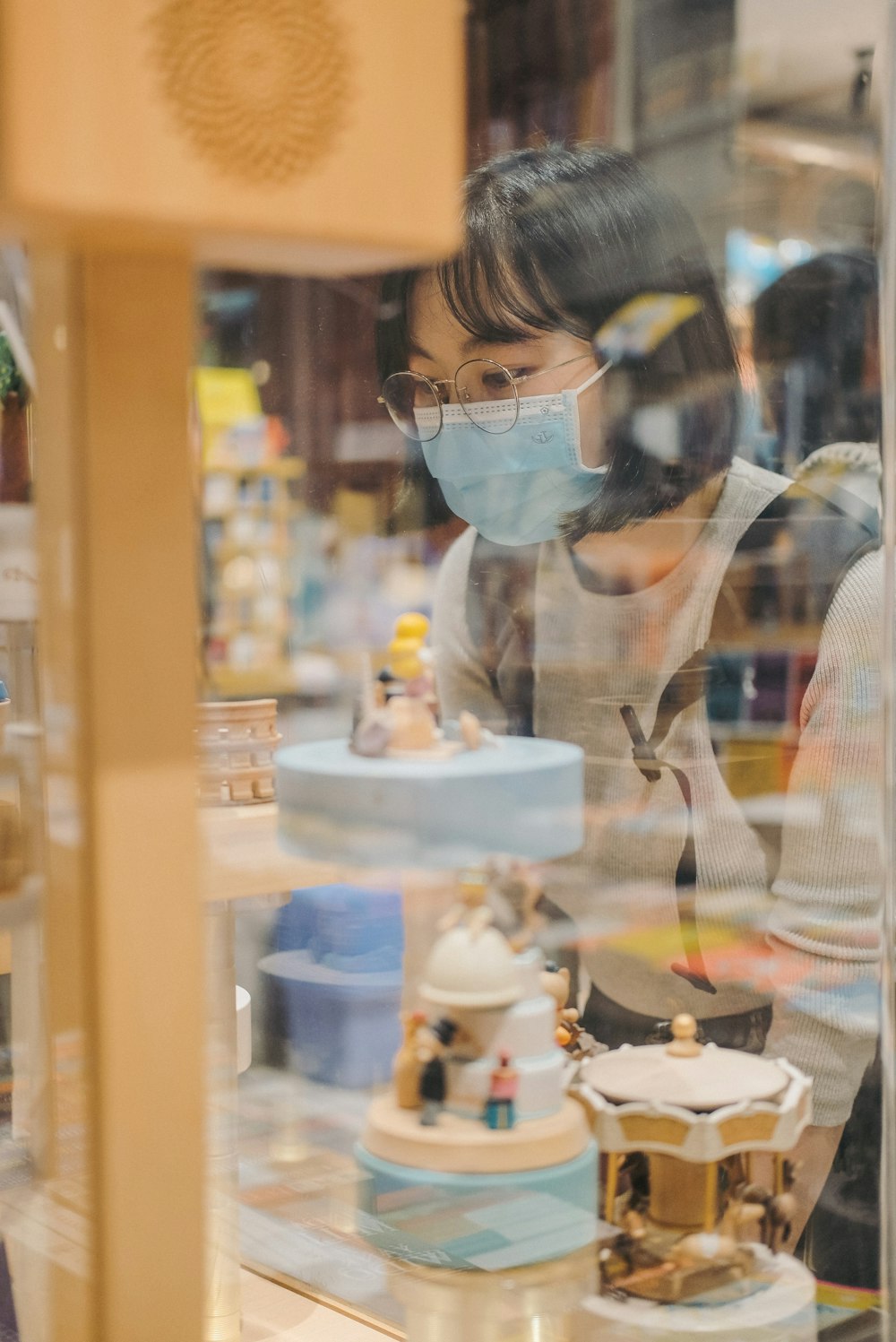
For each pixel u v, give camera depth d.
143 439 0.45
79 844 0.45
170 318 0.45
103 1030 0.45
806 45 1.00
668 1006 0.84
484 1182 0.60
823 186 1.02
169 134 0.38
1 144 0.36
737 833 0.93
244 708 0.62
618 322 0.93
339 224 0.41
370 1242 0.63
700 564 0.96
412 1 0.42
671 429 0.97
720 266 0.99
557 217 0.92
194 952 0.47
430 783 0.57
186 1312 0.47
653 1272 0.62
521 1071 0.61
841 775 0.93
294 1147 0.66
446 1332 0.60
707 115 1.02
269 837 0.58
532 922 0.65
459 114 0.44
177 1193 0.47
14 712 0.55
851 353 1.03
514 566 0.96
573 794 0.61
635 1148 0.64
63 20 0.36
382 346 0.82
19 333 0.58
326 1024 0.64
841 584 0.97
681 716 0.95
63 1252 0.49
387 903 0.65
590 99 1.02
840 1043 0.83
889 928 0.91
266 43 0.39
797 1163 0.69
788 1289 0.65
